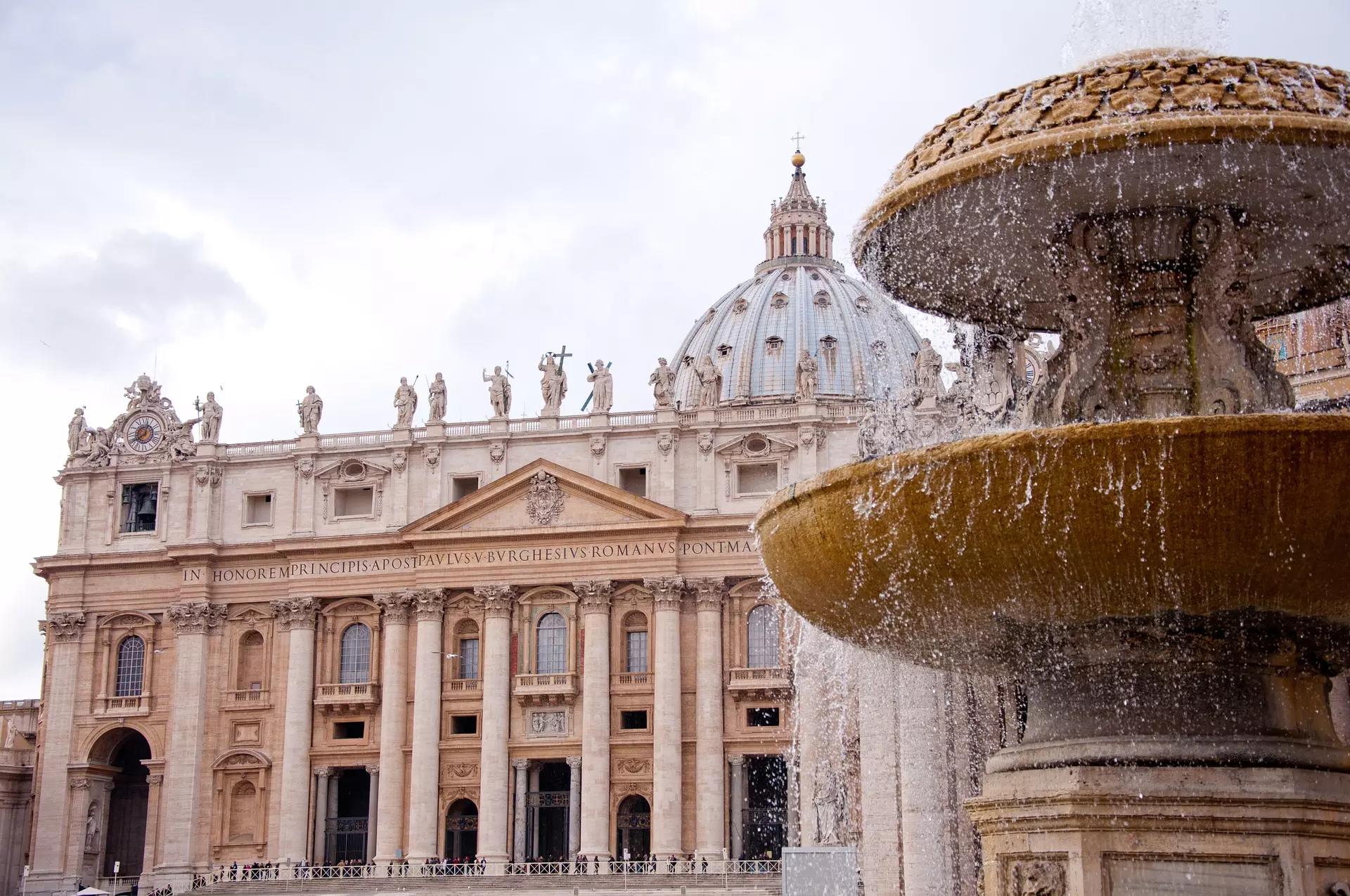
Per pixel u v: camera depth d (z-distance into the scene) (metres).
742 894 83.31
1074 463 14.24
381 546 100.38
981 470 14.67
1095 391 17.19
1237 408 16.69
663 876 88.44
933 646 16.97
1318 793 15.06
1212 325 17.06
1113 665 15.98
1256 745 15.55
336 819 100.56
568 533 97.19
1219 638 15.48
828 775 75.56
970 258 18.91
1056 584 15.05
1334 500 13.92
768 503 17.36
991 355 22.42
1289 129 15.39
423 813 96.12
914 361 83.44
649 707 96.25
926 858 66.50
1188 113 15.60
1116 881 15.09
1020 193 17.00
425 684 98.12
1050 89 16.64
